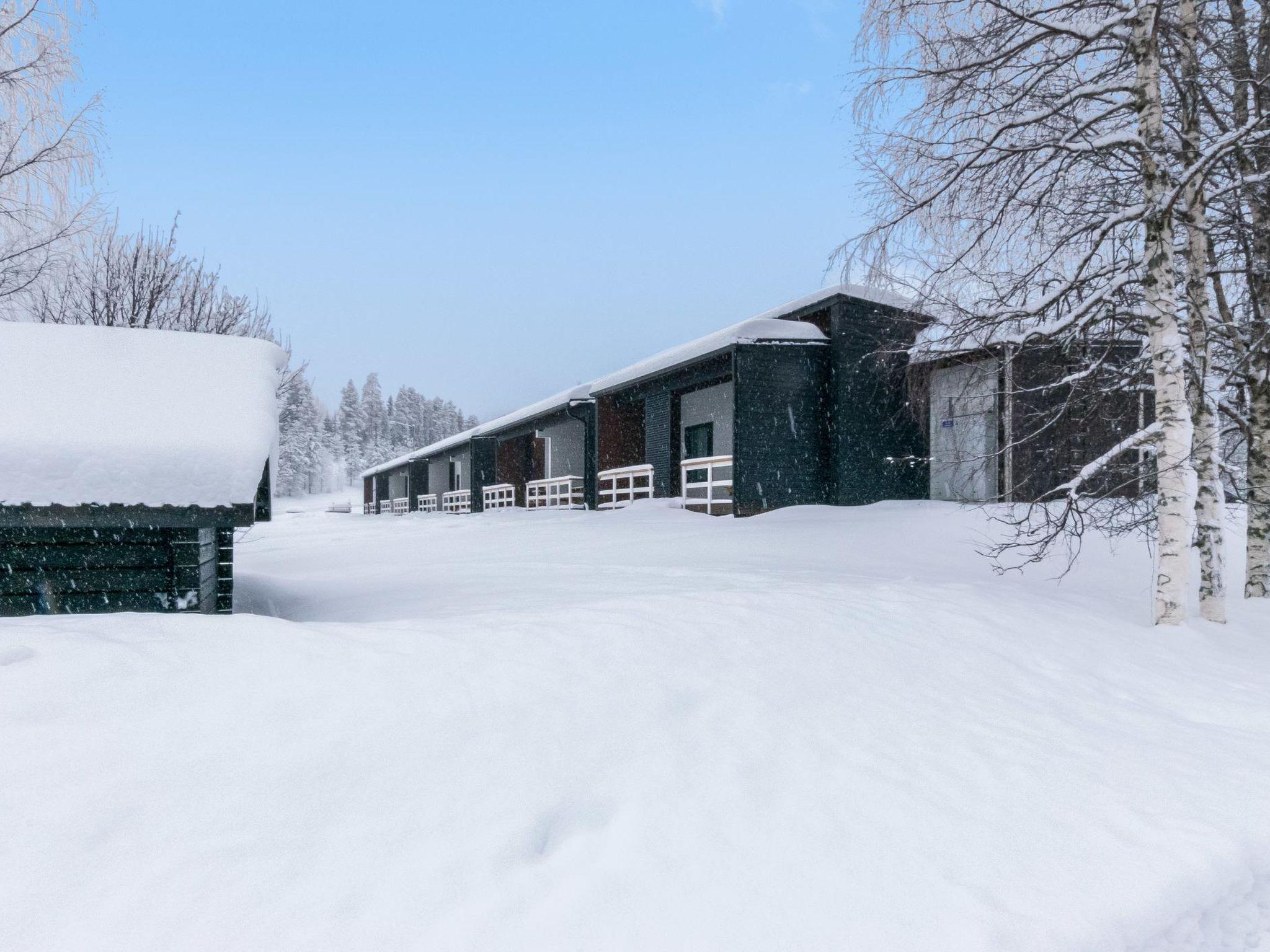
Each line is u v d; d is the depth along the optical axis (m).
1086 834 2.96
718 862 2.57
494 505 30.25
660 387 20.16
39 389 4.80
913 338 14.76
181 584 4.89
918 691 4.21
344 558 12.15
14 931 1.97
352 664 3.30
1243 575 9.76
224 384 5.29
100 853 2.22
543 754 2.99
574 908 2.29
